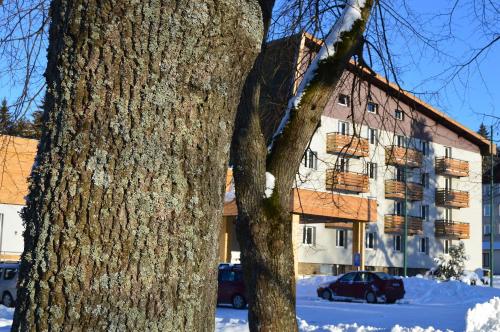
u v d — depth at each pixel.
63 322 2.13
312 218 33.53
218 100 2.42
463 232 48.34
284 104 7.31
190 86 2.35
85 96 2.26
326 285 28.33
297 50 7.65
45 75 2.42
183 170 2.32
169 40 2.30
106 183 2.21
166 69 2.30
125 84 2.26
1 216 30.39
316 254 41.28
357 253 33.88
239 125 5.87
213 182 2.41
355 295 27.27
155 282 2.22
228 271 22.50
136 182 2.23
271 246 5.74
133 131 2.25
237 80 2.53
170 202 2.28
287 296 5.75
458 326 15.13
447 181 47.78
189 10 2.32
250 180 5.77
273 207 5.78
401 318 17.89
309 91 5.91
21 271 2.25
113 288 2.17
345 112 33.94
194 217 2.33
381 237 44.19
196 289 2.32
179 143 2.31
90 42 2.27
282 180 5.87
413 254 46.53
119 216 2.20
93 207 2.19
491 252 39.44
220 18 2.39
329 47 5.91
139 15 2.28
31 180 2.29
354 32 5.93
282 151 5.89
